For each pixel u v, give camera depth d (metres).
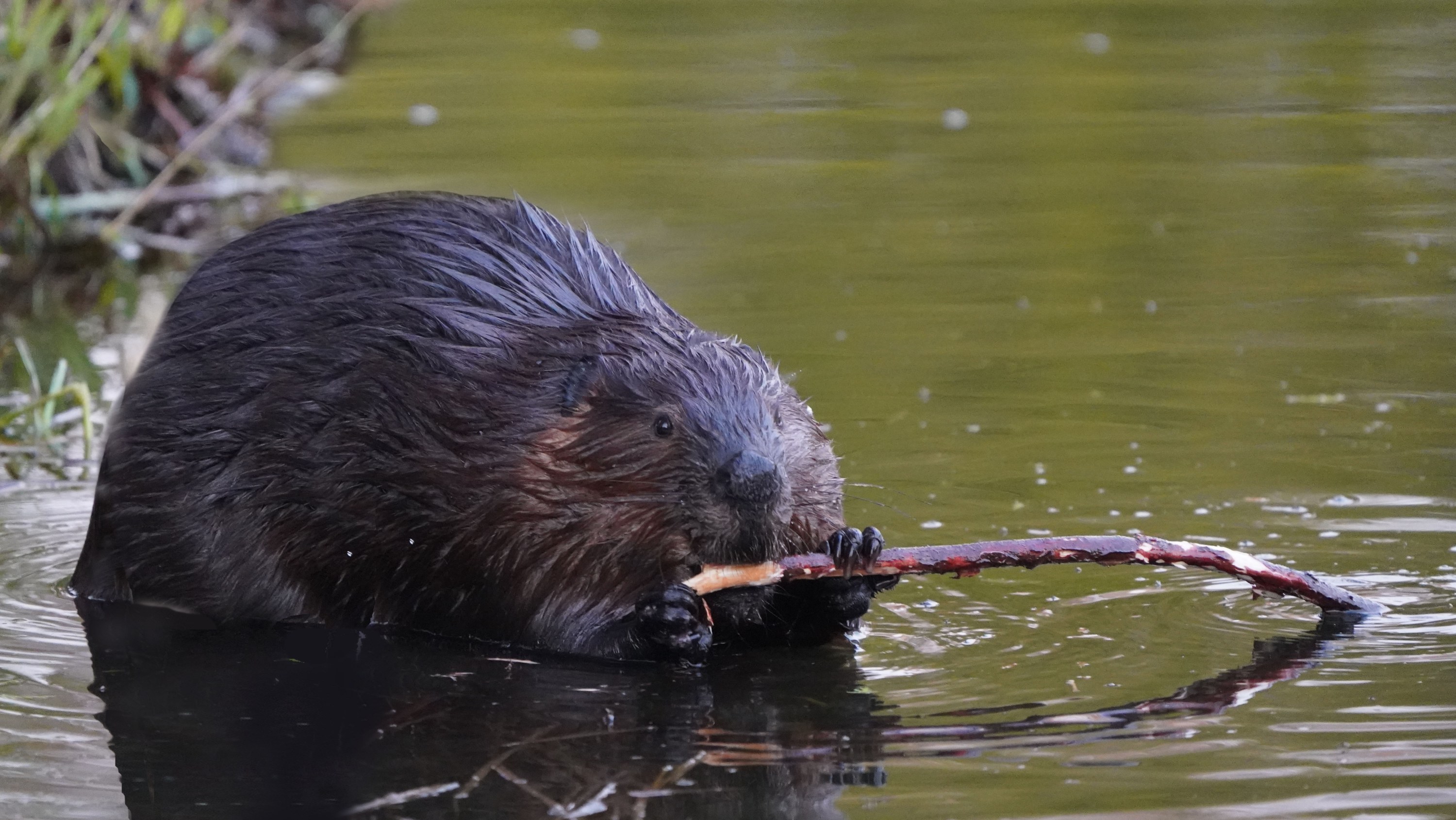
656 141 21.98
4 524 10.93
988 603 9.12
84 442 12.70
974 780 6.79
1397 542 9.55
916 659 8.34
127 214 18.88
